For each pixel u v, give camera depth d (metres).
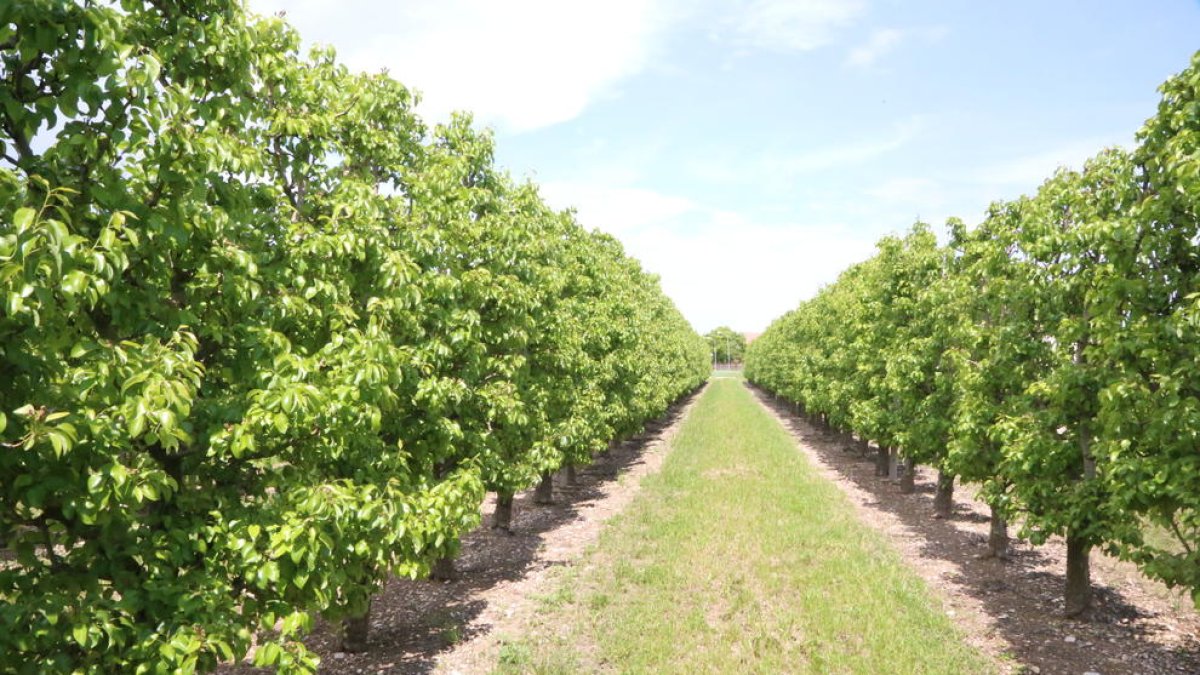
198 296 5.18
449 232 9.93
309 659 5.01
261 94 7.20
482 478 11.35
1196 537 6.71
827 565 12.94
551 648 9.42
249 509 5.37
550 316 13.77
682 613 10.62
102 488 3.91
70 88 3.96
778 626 10.05
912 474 21.20
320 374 5.65
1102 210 9.38
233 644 4.73
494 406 11.04
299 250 6.49
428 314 9.31
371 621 10.75
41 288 3.42
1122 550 8.79
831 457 29.77
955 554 14.60
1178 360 6.58
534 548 15.16
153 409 3.85
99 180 4.28
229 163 5.02
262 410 4.88
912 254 19.64
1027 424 10.17
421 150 10.50
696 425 41.00
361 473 6.89
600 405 19.61
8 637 3.78
